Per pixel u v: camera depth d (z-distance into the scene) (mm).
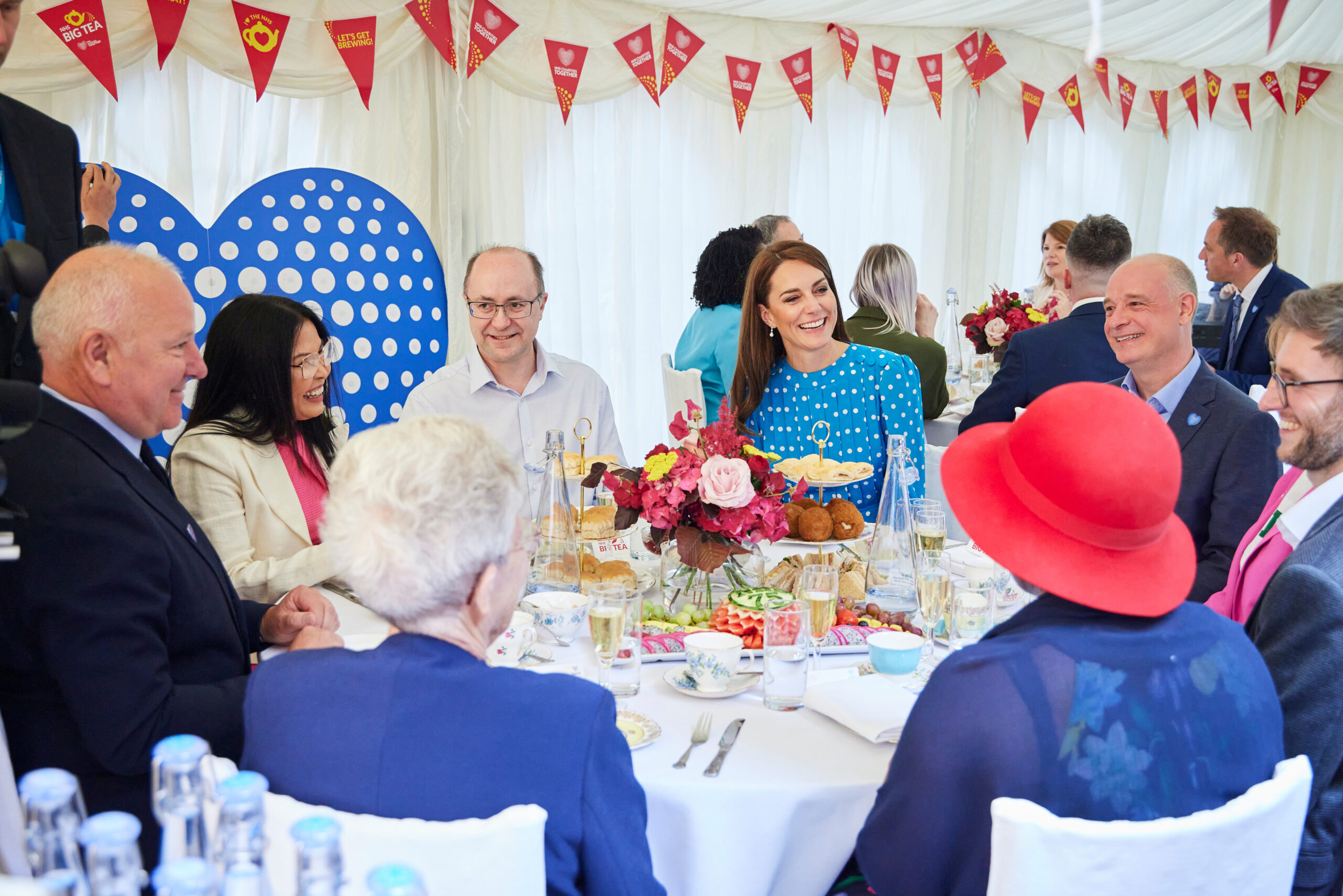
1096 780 983
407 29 4352
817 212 5691
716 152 5340
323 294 3820
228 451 1960
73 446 1276
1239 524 1991
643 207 5211
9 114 1770
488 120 4660
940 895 1066
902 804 1057
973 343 4855
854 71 5520
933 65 5648
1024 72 5941
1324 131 7055
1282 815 1006
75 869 718
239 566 1917
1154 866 941
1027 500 1095
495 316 2590
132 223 3447
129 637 1247
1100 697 989
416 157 4500
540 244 4938
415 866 877
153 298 1371
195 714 1300
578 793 952
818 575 1603
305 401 2072
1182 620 1057
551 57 4648
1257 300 4113
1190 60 6363
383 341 3969
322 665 976
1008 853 935
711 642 1502
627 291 5191
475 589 986
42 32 3660
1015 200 6238
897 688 1428
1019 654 1012
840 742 1335
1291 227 7156
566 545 1812
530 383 2748
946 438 3979
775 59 5273
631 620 1451
